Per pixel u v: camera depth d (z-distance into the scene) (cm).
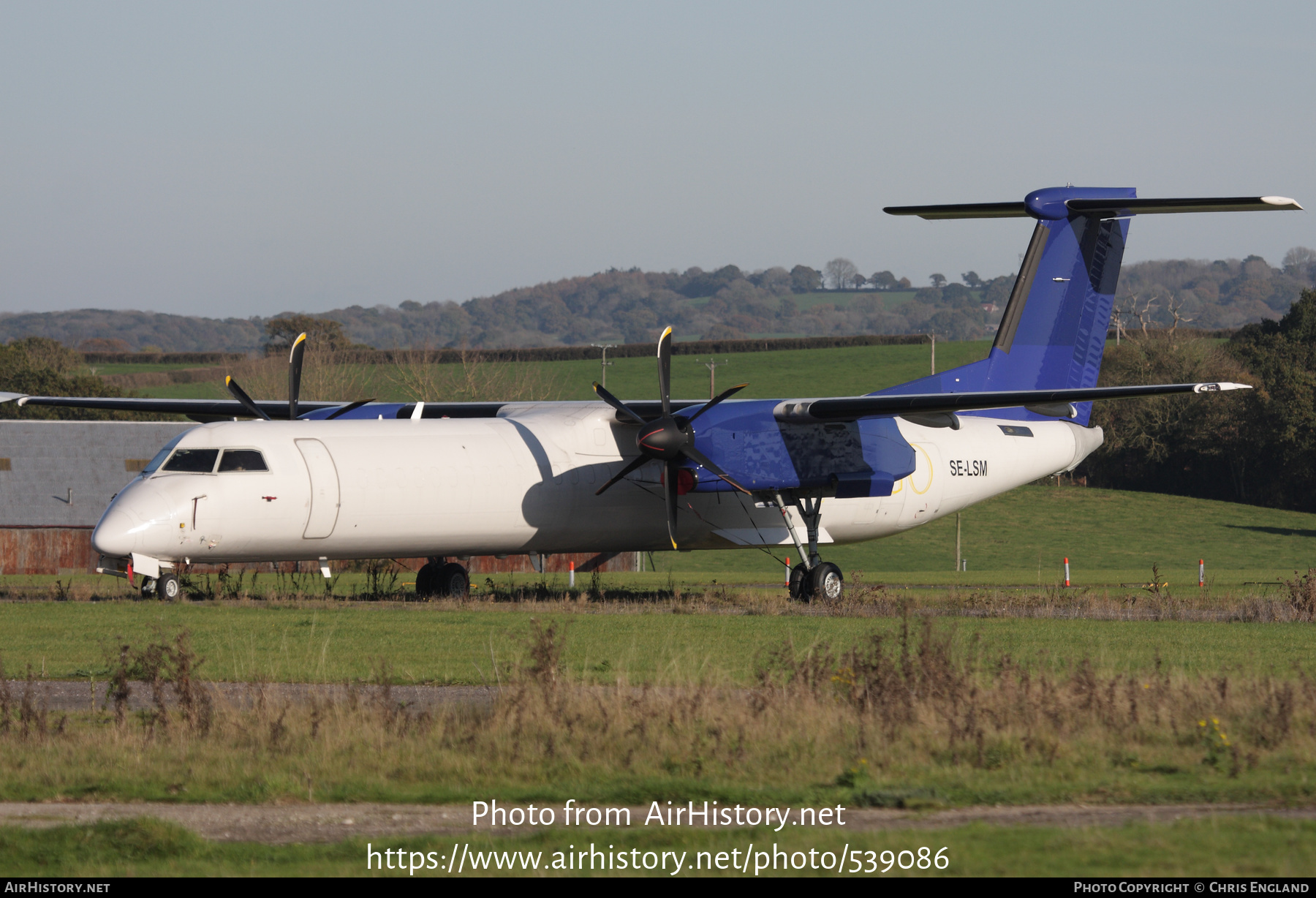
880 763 3981
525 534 9844
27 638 6931
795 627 7731
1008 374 11250
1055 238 11262
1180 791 3591
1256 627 7919
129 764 3959
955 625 7931
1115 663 6047
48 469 19788
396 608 8838
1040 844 3036
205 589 10238
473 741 4181
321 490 8925
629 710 4394
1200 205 9956
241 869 2973
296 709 4541
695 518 10400
